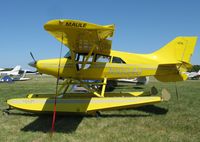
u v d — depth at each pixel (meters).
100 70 7.45
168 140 4.27
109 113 6.57
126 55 7.80
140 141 4.22
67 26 5.28
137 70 7.71
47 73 7.41
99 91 8.03
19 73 40.69
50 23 5.14
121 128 5.08
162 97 6.37
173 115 6.23
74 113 6.29
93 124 5.44
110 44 7.24
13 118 6.04
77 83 7.24
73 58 7.16
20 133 4.75
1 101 8.57
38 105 6.38
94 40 6.77
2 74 39.06
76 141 4.27
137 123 5.48
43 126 5.29
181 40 8.53
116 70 7.55
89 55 7.06
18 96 10.08
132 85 17.77
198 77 38.53
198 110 6.87
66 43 7.43
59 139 4.38
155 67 7.80
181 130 4.87
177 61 8.45
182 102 8.37
